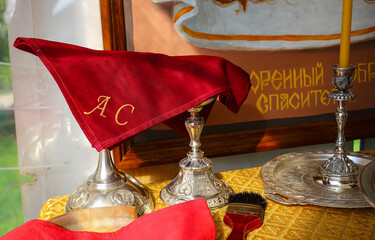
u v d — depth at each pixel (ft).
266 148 2.80
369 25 2.81
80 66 1.71
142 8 2.41
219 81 1.76
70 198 2.05
